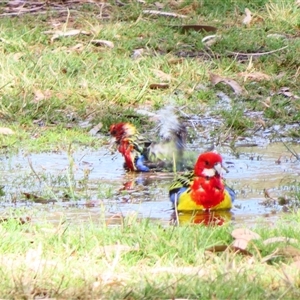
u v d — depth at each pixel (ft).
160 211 35.42
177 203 35.53
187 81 54.75
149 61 56.80
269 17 66.44
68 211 34.94
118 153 44.16
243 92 53.78
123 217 32.60
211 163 35.12
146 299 25.20
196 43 60.90
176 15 66.54
